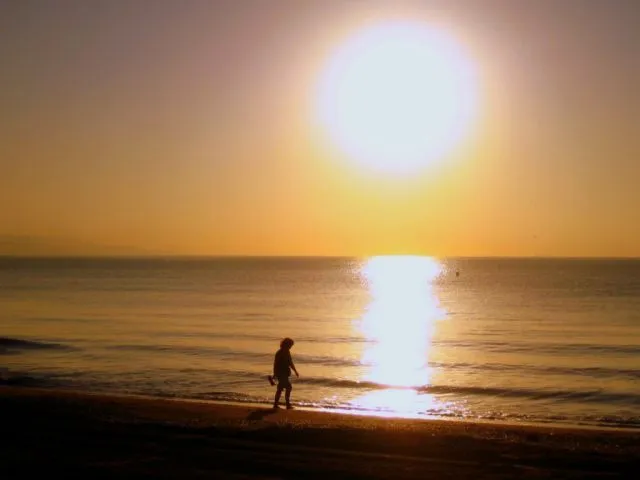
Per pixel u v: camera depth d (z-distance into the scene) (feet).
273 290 363.97
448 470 40.57
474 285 421.59
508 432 54.85
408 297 308.40
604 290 349.41
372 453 44.73
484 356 120.16
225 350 124.36
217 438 48.80
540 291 347.97
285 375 65.77
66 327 168.86
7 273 640.17
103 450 45.37
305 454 44.34
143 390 84.17
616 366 108.17
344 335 153.79
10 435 50.06
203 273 648.79
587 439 52.37
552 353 124.47
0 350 122.31
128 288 375.86
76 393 74.69
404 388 86.58
